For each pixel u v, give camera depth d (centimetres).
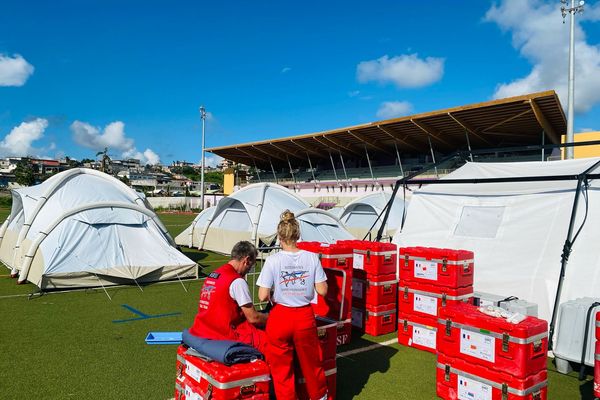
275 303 391
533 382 407
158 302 849
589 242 648
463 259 589
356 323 697
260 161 5869
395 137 3678
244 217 1516
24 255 1038
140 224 1068
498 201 805
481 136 3559
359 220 2023
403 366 548
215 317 391
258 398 356
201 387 365
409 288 630
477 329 432
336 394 464
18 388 458
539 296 654
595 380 437
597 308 524
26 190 1245
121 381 481
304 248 663
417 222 902
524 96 2603
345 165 5122
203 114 4772
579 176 679
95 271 940
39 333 643
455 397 446
